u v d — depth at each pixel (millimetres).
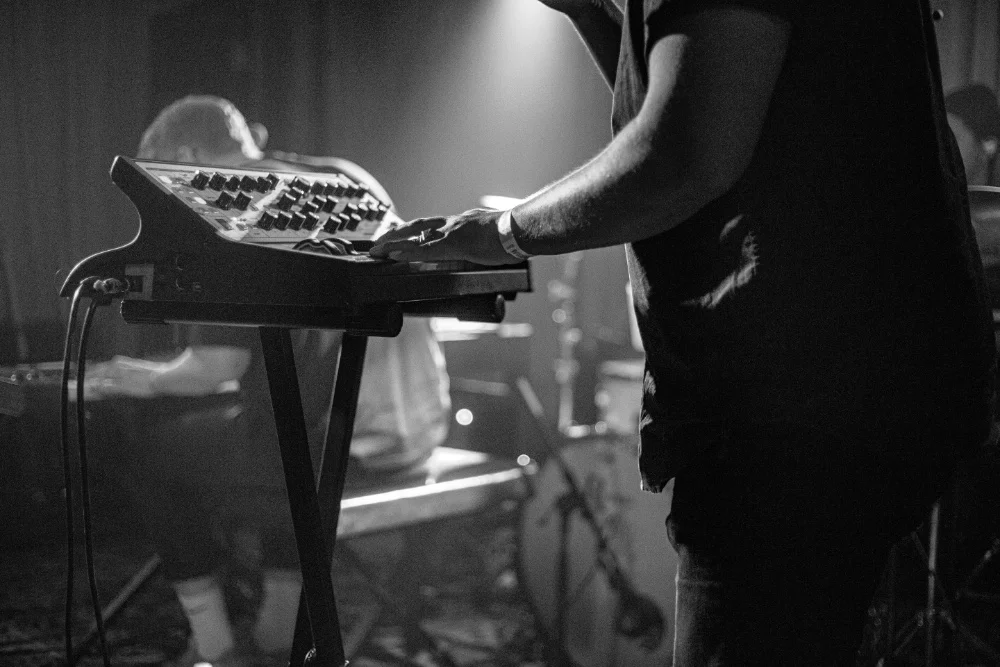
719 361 932
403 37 5625
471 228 965
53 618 2760
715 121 809
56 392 1808
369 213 1238
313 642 1188
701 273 936
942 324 913
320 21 5441
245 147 2146
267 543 2189
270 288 994
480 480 2330
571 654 2441
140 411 2148
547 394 4402
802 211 880
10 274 4461
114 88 4820
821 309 885
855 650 938
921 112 899
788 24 829
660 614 2346
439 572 3234
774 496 908
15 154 4551
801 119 871
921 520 1002
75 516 3609
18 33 4551
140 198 1064
